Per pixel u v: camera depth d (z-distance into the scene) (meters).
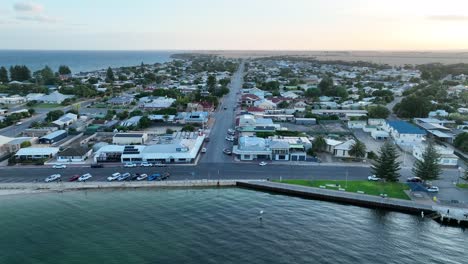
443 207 77.56
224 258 58.25
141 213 75.81
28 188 89.38
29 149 111.62
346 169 103.00
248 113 173.38
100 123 154.12
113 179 94.25
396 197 83.19
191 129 144.25
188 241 63.59
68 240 64.00
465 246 64.06
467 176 90.19
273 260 57.75
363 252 60.75
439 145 124.50
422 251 61.72
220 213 76.19
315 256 59.12
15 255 59.12
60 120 152.38
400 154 117.19
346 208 80.81
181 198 84.88
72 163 107.06
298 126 154.62
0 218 73.06
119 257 58.34
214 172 100.25
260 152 110.75
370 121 157.12
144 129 146.62
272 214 76.12
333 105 195.88
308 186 89.81
